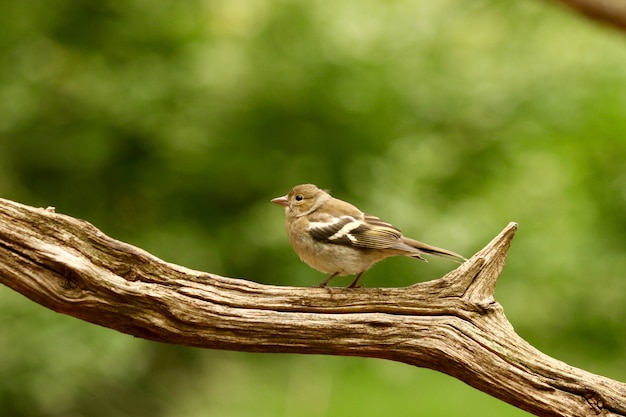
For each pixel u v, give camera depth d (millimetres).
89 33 15664
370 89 15242
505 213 14844
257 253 14570
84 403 13289
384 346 6621
